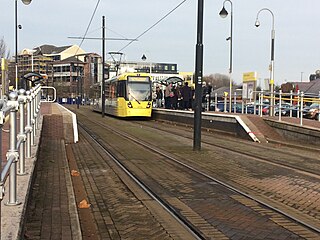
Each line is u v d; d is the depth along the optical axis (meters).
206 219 7.15
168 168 12.23
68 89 99.56
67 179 10.41
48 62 108.44
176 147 17.34
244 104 31.88
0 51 48.66
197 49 15.96
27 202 6.77
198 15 15.86
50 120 22.48
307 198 8.75
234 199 8.58
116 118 39.66
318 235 6.37
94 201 8.41
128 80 36.91
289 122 21.11
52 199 8.38
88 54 104.94
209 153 15.55
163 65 110.31
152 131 25.31
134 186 9.76
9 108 5.25
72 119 22.27
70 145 17.47
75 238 6.09
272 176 11.11
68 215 7.27
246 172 11.69
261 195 8.98
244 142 19.97
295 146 18.02
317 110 27.09
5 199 6.39
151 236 6.32
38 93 17.62
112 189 9.48
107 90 45.03
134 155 14.81
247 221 7.05
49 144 17.44
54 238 6.07
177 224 6.91
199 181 10.37
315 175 11.31
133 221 7.07
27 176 8.11
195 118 16.17
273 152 16.25
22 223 5.50
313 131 18.38
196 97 16.11
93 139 19.88
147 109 36.69
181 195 8.89
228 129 23.78
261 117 23.62
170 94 36.31
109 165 12.66
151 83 37.41
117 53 54.62
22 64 96.25
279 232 6.49
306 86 62.75
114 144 18.14
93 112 53.09
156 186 9.74
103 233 6.46
